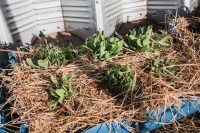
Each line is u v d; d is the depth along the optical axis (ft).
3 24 7.34
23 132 5.19
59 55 6.66
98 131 5.12
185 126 5.95
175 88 5.80
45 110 5.46
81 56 6.63
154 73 6.04
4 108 5.91
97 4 7.43
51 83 5.99
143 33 7.08
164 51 6.88
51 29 8.52
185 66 6.31
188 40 7.20
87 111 5.37
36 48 7.23
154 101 5.39
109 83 5.96
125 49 6.79
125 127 5.23
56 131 5.09
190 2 8.29
